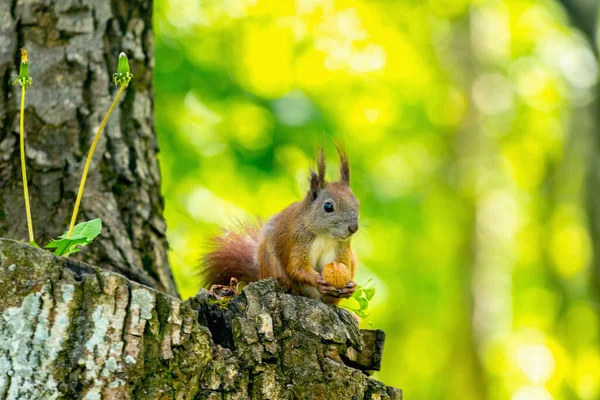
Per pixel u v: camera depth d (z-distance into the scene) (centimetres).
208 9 1520
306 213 802
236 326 545
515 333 2542
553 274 2555
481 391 2356
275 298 572
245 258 841
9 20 793
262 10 1543
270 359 549
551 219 2581
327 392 554
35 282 477
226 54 1484
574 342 2439
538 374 2466
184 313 514
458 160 2450
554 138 2586
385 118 1822
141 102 841
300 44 1596
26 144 773
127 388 486
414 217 1955
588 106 2378
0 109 772
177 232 1437
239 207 1456
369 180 1808
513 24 2398
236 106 1428
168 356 503
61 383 473
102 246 773
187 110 1435
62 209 770
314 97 1600
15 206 758
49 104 788
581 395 2377
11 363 467
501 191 2638
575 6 1952
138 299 501
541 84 2514
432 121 2097
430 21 2230
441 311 2345
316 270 823
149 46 859
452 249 2442
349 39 1772
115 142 809
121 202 800
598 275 2261
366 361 646
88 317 486
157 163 852
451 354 2384
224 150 1408
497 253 2580
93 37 819
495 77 2559
